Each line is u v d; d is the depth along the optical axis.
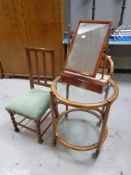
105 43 1.04
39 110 1.36
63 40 2.21
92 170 1.32
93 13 2.28
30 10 2.02
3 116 1.88
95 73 1.06
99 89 1.07
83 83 1.12
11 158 1.42
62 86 1.27
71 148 1.37
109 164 1.36
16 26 2.19
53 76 1.54
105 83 1.08
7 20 2.16
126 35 2.26
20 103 1.43
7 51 2.46
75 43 1.15
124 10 2.30
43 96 1.51
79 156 1.43
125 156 1.42
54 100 1.26
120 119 1.82
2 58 2.54
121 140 1.57
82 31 1.12
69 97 1.21
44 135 1.62
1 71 2.69
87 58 1.09
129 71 2.84
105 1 2.30
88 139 1.57
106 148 1.49
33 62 2.43
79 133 1.63
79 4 2.34
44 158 1.42
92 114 1.77
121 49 2.66
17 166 1.36
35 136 1.62
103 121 1.19
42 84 1.64
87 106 1.07
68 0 2.32
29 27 2.17
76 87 1.28
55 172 1.31
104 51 1.08
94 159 1.40
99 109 1.54
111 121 1.79
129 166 1.34
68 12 2.41
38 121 1.37
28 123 1.77
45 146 1.52
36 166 1.36
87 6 2.35
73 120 1.79
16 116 1.87
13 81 2.66
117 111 1.93
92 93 1.22
